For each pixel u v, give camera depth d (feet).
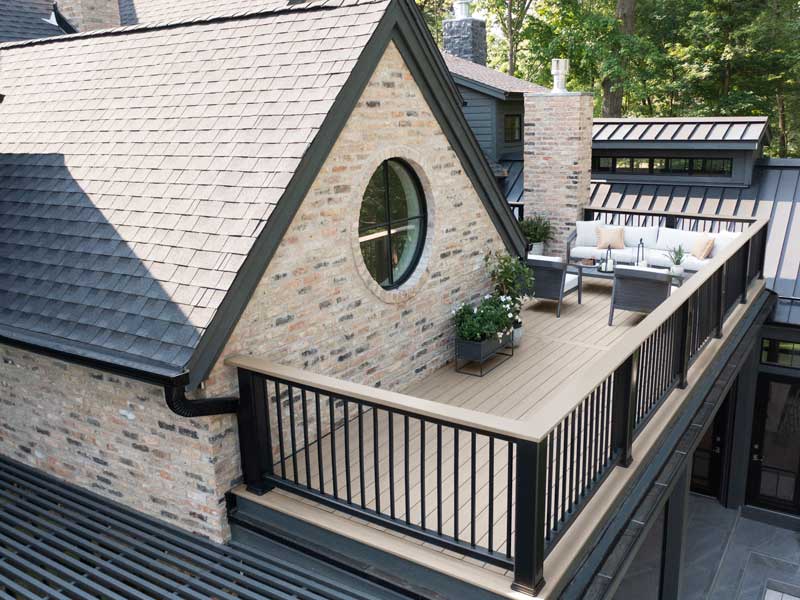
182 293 16.26
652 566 32.42
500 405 22.88
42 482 20.07
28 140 23.49
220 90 20.76
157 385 15.40
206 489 16.89
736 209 42.75
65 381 18.92
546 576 13.47
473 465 13.41
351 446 19.97
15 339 17.47
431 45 22.44
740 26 77.00
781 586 31.91
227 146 18.88
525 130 41.55
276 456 18.97
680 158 46.14
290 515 16.21
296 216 18.60
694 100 86.07
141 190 19.22
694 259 37.58
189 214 17.76
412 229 24.64
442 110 23.99
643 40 76.59
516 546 12.96
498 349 26.68
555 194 41.52
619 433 17.34
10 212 21.16
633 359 16.67
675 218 42.73
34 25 38.22
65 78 25.68
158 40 24.80
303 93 18.97
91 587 15.06
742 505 37.91
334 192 19.80
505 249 30.17
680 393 22.13
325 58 19.62
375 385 22.80
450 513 16.35
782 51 77.00
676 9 80.23
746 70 81.61
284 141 18.02
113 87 23.71
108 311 16.93
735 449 36.94
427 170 23.98
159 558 16.47
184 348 15.29
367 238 22.59
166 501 17.84
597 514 15.48
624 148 47.14
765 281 36.14
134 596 14.74
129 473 18.39
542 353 27.45
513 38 91.50
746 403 36.24
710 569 33.01
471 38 61.62
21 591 14.90
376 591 14.97
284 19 22.11
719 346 26.27
